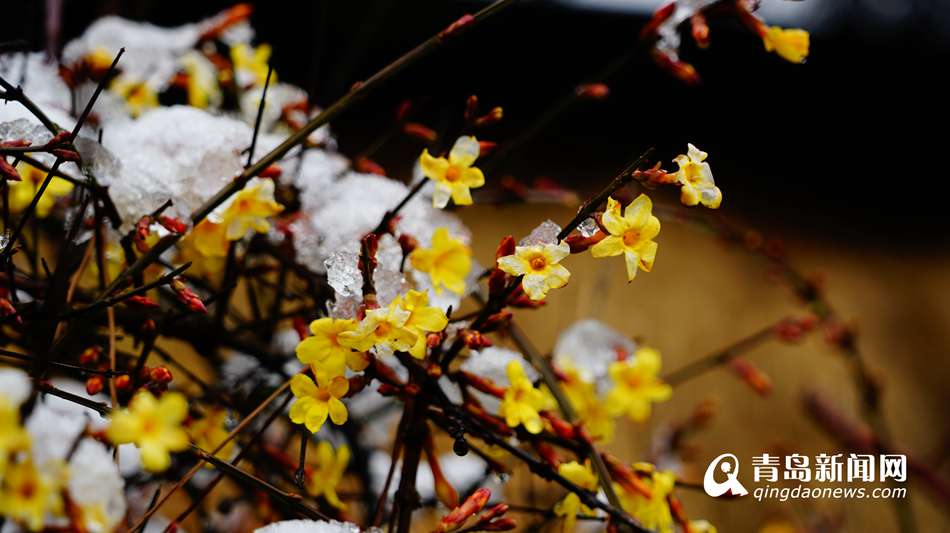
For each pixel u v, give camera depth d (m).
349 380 0.67
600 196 0.65
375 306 0.66
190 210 0.71
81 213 0.69
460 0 1.44
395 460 0.69
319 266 0.77
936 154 2.16
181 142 0.72
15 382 0.62
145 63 0.82
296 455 0.90
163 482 0.80
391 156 1.46
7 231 0.70
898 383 1.77
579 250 0.65
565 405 0.74
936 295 1.97
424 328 0.65
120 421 0.61
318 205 0.78
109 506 0.65
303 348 0.65
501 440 0.69
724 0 0.73
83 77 0.78
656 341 1.55
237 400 0.78
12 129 0.70
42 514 0.63
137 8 0.91
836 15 2.02
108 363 0.74
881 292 1.96
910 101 2.10
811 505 1.10
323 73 1.28
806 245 2.04
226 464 0.67
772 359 1.57
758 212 2.09
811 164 2.15
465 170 0.69
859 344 1.83
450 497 0.70
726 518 1.26
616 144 1.83
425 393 0.69
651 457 0.93
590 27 1.67
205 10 1.21
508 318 0.68
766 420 1.49
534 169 1.78
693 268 1.68
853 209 2.17
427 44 0.70
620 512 0.69
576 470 0.71
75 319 0.68
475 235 1.53
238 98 0.82
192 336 0.79
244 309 1.00
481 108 1.70
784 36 0.72
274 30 1.28
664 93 1.75
